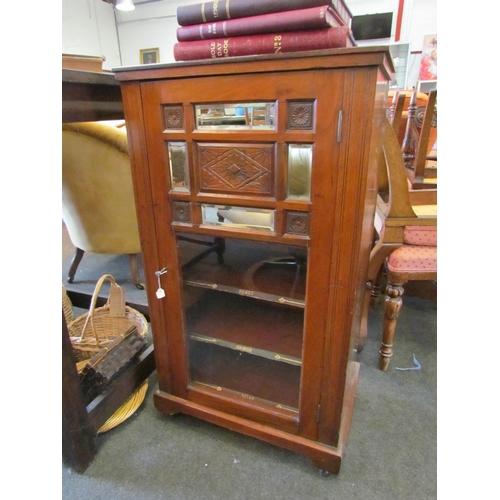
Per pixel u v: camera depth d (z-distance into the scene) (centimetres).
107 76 90
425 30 431
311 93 62
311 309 78
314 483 90
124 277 206
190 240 86
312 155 66
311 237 72
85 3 485
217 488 89
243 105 67
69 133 142
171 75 70
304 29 60
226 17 64
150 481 91
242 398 96
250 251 83
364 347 144
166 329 97
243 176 72
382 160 127
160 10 511
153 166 80
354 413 112
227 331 96
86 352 116
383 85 77
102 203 164
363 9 443
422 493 88
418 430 106
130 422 108
